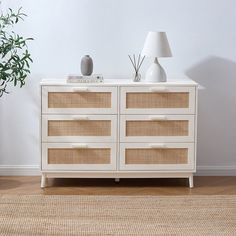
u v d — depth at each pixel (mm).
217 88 6145
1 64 5652
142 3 6008
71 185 5855
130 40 6043
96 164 5723
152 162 5742
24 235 4695
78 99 5660
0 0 5953
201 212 5188
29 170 6156
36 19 5988
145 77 5914
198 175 6219
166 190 5738
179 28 6051
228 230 4816
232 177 6176
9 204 5320
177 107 5699
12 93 6066
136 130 5711
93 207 5277
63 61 6043
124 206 5305
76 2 5984
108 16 6012
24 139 6129
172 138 5727
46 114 5660
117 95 5660
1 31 5777
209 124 6191
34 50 6023
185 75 6109
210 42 6082
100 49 6043
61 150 5699
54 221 4969
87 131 5691
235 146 6219
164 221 4992
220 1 6039
